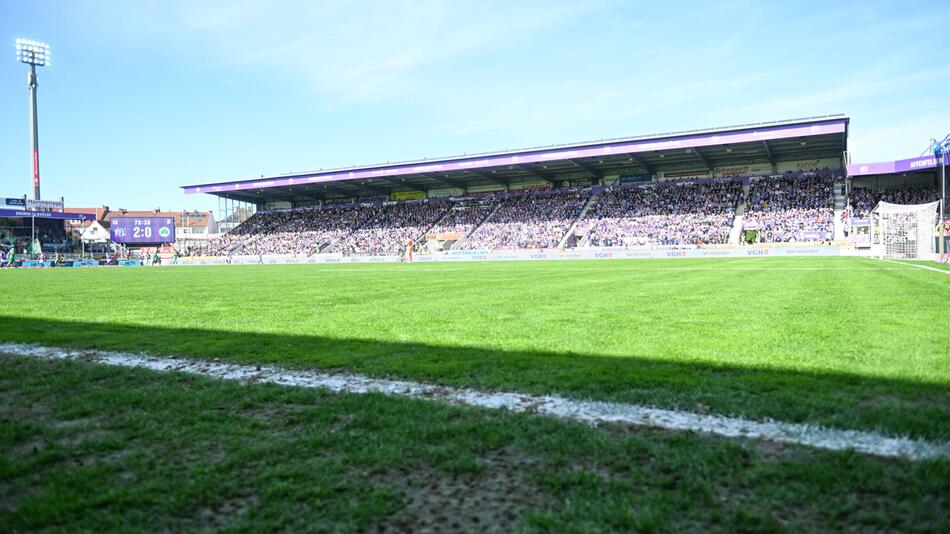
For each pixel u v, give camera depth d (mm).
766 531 1765
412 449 2535
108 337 5953
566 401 3250
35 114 61406
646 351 4617
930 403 3062
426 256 51031
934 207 31125
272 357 4723
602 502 1984
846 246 37406
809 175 48062
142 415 3127
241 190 63406
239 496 2111
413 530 1833
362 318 7254
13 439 2775
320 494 2104
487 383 3686
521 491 2102
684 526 1811
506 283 14078
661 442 2557
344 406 3229
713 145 43062
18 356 4953
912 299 8297
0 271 34781
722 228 45188
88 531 1875
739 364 4055
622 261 35906
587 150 46625
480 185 62281
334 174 56844
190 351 5059
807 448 2453
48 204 63000
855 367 3881
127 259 58594
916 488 2023
